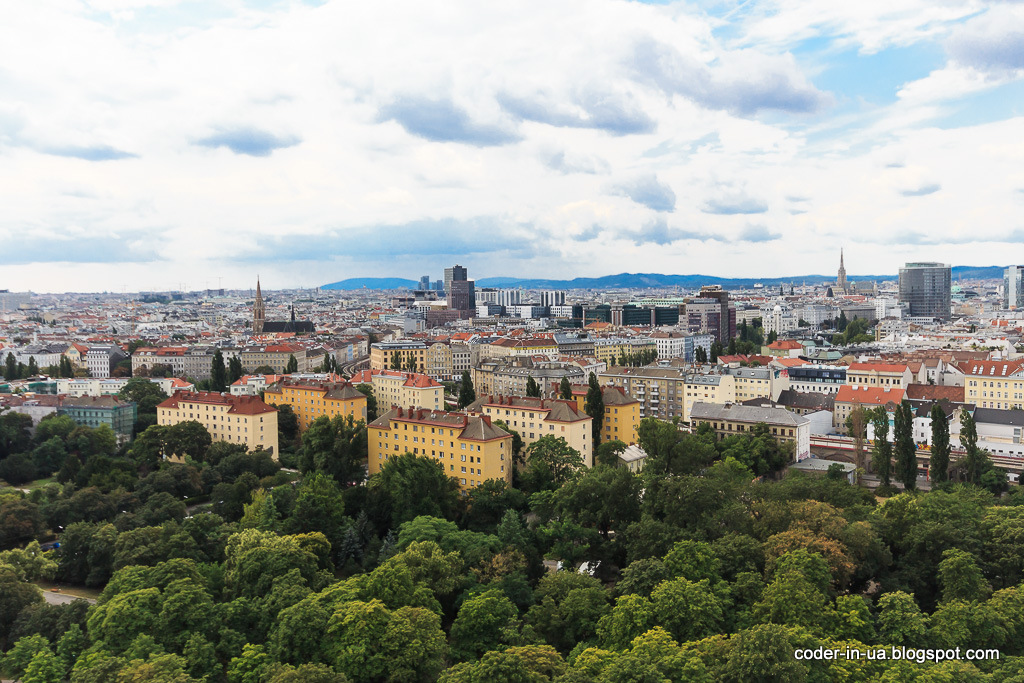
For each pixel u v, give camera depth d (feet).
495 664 556.51
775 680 540.52
